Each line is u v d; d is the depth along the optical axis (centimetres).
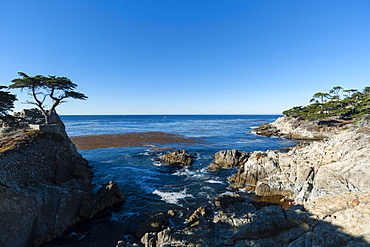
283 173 2309
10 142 2105
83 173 2628
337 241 1011
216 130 9444
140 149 4659
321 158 2241
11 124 2906
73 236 1546
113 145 5162
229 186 2483
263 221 1273
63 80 2897
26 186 1780
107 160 3669
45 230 1511
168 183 2591
